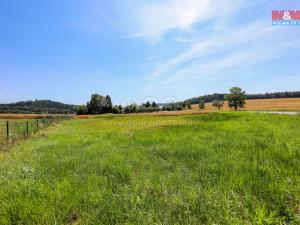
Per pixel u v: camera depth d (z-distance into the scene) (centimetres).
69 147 1036
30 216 385
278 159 672
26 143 1252
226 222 350
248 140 1010
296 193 429
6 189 491
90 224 365
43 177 573
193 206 401
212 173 579
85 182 532
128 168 631
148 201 428
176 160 727
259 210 371
